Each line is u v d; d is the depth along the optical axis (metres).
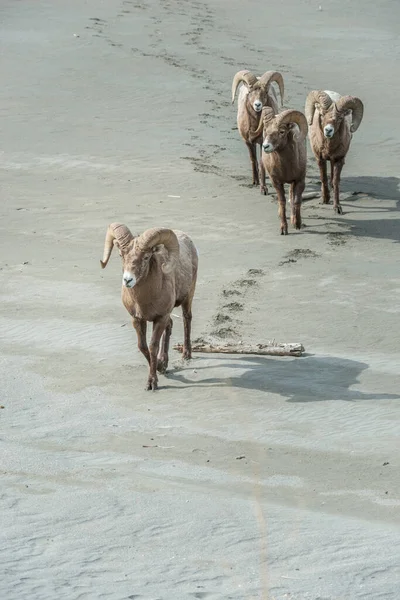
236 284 19.12
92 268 20.19
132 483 10.71
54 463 11.39
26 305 17.94
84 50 40.50
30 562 8.44
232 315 17.42
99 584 7.97
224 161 29.42
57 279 19.42
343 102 23.30
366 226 23.50
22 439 12.30
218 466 11.41
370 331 16.66
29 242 22.00
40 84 36.22
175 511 9.80
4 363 15.22
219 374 14.83
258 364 15.26
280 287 19.00
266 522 9.52
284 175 22.23
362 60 42.78
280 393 13.97
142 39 43.16
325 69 41.25
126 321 17.17
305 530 9.30
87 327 16.84
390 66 42.06
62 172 27.91
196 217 24.05
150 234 13.34
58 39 41.88
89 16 46.38
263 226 23.38
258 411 13.31
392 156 30.62
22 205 24.98
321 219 24.03
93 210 24.59
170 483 10.77
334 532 9.25
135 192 26.19
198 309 17.75
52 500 10.09
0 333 16.56
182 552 8.73
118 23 45.59
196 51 42.06
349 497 10.54
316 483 10.93
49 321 17.11
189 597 7.71
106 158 29.27
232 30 46.47
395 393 13.95
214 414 13.21
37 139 30.84
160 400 13.80
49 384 14.42
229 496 10.41
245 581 8.06
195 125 32.88
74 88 36.00
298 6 52.34
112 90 36.06
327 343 16.16
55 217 23.97
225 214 24.33
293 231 22.94
